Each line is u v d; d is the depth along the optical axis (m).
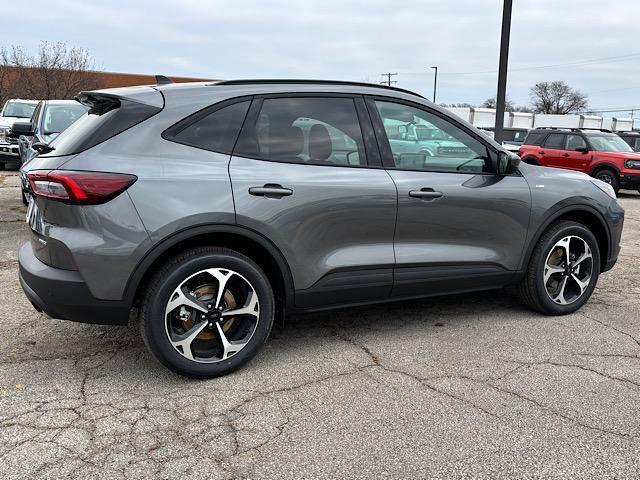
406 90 3.97
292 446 2.65
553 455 2.60
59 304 3.05
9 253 6.29
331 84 3.72
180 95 3.32
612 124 32.22
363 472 2.46
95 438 2.69
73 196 2.96
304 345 3.88
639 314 4.59
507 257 4.20
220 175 3.23
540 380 3.36
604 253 4.75
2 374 3.36
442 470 2.48
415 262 3.81
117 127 3.14
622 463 2.54
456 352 3.77
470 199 3.95
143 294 3.18
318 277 3.54
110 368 3.46
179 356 3.21
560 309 4.48
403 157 3.82
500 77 9.70
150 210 3.04
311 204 3.43
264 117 3.46
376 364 3.57
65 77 32.62
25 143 9.51
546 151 15.80
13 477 2.38
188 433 2.75
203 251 3.21
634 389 3.26
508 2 9.34
